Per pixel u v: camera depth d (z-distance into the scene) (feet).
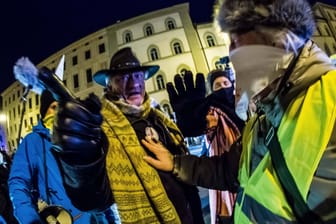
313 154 1.89
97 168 2.62
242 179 2.82
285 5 2.20
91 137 2.51
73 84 137.08
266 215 2.25
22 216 4.52
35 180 5.11
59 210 4.73
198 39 128.47
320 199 1.86
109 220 5.16
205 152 8.51
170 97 6.58
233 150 4.09
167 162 4.34
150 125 5.13
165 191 4.42
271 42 2.23
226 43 2.50
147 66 5.29
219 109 7.51
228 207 7.07
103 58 133.49
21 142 5.31
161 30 130.21
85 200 2.80
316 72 2.07
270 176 2.22
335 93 1.92
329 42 101.19
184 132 6.45
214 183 4.05
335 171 1.81
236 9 2.30
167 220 4.20
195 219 5.14
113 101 5.02
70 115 2.39
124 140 4.32
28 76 2.30
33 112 123.34
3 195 6.26
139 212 4.01
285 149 2.06
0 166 6.91
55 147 2.48
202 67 124.67
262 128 2.55
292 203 2.06
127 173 4.11
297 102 2.07
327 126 1.87
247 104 2.49
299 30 2.20
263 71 2.27
